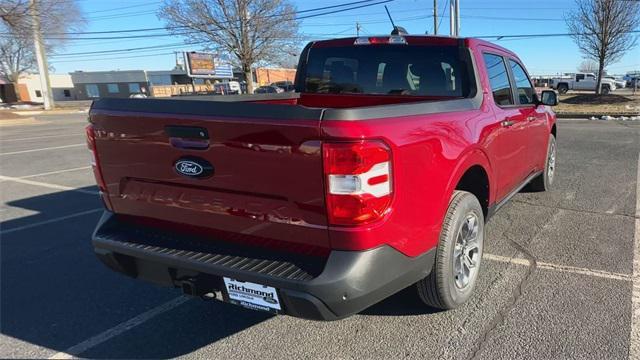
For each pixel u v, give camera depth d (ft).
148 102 9.07
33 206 22.34
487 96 12.89
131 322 11.39
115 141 9.77
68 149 44.52
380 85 14.76
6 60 244.01
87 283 13.62
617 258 14.05
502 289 12.23
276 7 129.08
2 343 10.59
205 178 8.73
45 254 15.97
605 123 54.70
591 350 9.55
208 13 126.31
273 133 7.79
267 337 10.53
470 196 11.05
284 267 8.27
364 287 7.91
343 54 15.37
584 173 25.71
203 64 158.92
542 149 19.20
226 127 8.19
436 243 9.82
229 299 8.86
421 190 8.96
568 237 15.87
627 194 21.12
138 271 10.01
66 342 10.60
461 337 10.19
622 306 11.21
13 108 154.81
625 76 197.26
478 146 11.20
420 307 11.43
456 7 77.36
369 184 7.67
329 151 7.45
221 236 9.26
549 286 12.34
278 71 231.71
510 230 16.65
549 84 154.30
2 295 12.91
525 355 9.46
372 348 9.95
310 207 7.90
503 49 15.33
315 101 16.33
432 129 9.36
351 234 7.73
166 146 9.03
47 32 110.52
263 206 8.35
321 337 10.42
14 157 39.91
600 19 85.87
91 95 279.08
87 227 18.92
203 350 10.12
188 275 9.15
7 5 94.73
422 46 13.61
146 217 10.07
